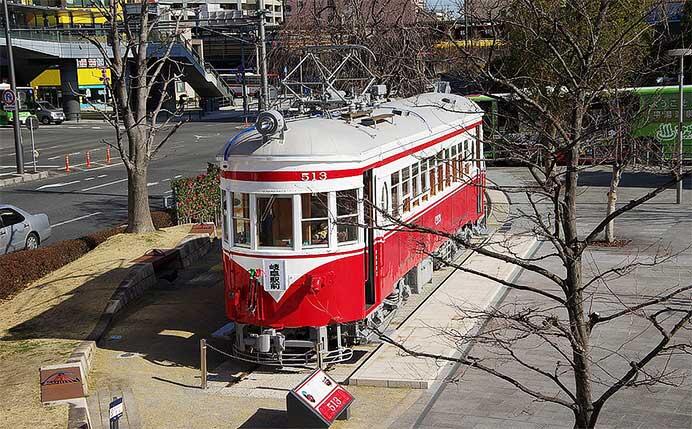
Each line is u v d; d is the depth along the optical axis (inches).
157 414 517.0
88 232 1049.5
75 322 683.4
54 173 1565.0
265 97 1043.3
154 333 683.4
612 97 469.7
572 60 531.5
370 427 494.9
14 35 2381.9
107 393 551.2
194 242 932.0
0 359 593.6
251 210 577.0
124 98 935.7
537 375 566.9
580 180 1446.9
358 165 581.6
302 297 575.5
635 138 463.2
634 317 674.2
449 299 731.4
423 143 731.4
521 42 522.9
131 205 958.4
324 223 577.6
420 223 730.2
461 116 871.1
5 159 1770.4
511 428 487.2
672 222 1059.3
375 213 600.4
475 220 957.2
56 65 2726.4
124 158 938.7
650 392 533.0
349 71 1251.8
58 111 2593.5
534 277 816.9
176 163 1652.3
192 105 3211.1
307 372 588.1
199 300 776.9
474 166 938.7
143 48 941.2
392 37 1268.5
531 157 434.6
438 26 648.4
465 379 563.8
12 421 469.4
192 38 2829.7
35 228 941.8
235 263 589.0
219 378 582.6
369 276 617.3
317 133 581.0
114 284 768.9
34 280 804.0
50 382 512.4
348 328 608.7
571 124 393.1
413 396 539.8
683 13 967.0
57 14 2534.5
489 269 835.4
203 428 496.7
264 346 576.1
